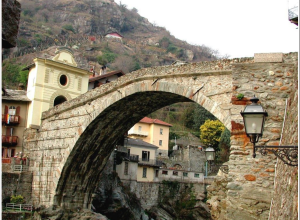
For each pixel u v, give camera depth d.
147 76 24.94
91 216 34.59
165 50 146.12
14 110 39.25
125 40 146.75
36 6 133.75
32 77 40.25
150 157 59.16
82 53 115.69
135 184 51.19
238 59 19.84
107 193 42.25
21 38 103.00
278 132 13.96
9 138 38.31
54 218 33.09
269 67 14.61
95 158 35.03
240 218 13.76
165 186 55.44
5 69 71.50
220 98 20.27
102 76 48.88
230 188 14.22
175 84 22.86
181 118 85.94
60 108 34.59
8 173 35.72
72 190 35.19
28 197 36.22
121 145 50.03
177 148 71.44
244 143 14.44
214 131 68.31
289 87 14.22
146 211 51.72
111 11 155.12
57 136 34.62
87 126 30.94
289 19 16.73
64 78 41.84
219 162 64.50
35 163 36.84
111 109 29.39
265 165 13.96
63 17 138.38
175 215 53.97
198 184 56.94
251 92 14.59
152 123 69.50
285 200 8.84
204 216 54.12
